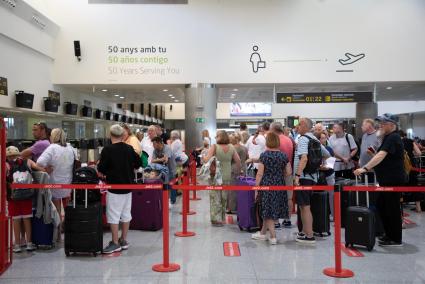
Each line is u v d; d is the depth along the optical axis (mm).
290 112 28422
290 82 13664
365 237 5379
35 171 5453
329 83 13930
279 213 5691
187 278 4395
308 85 14398
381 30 13523
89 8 13430
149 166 7504
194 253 5371
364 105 18547
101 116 18297
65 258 5180
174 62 13539
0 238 4602
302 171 5785
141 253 5406
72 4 13398
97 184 5441
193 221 7488
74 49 13320
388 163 5566
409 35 13523
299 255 5246
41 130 6031
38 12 11656
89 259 5129
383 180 5613
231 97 19688
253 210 6578
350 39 13570
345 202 6816
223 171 7086
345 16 13570
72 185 5094
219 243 5898
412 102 24281
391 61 13531
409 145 7918
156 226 6781
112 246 5418
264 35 13625
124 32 13461
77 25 13398
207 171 7027
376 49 13539
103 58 13430
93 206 5230
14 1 10352
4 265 4668
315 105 28062
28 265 4898
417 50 13523
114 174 5367
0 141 4656
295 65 13617
